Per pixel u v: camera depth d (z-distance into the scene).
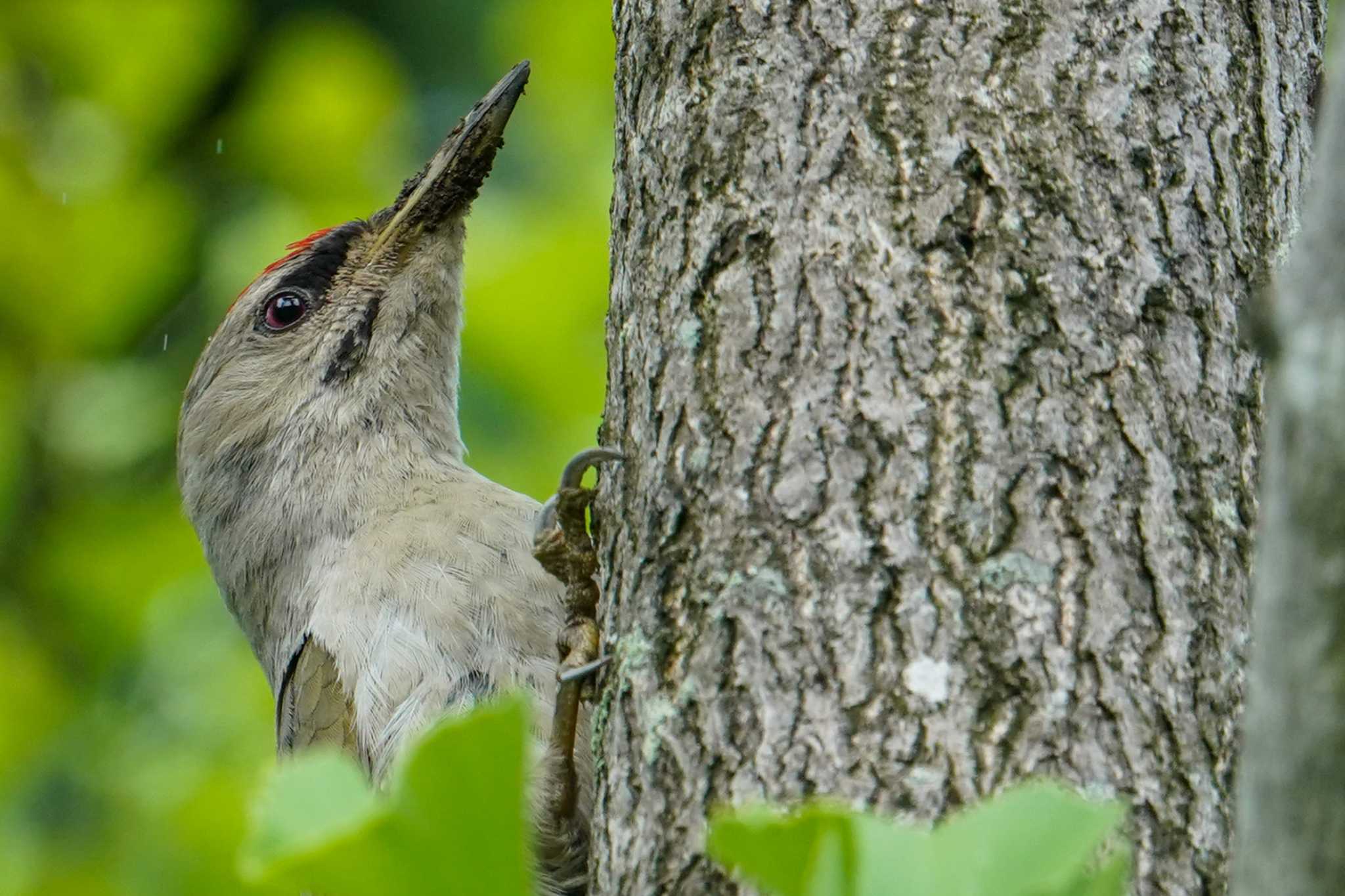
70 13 13.48
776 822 4.07
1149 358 5.84
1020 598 5.50
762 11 6.46
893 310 5.89
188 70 13.77
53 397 13.36
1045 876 3.94
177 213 13.62
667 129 6.59
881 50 6.24
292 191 14.07
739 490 5.90
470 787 4.40
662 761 5.76
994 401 5.73
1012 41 6.19
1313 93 6.88
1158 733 5.38
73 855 12.51
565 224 12.71
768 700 5.57
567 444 12.72
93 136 13.61
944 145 6.07
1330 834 3.18
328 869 4.44
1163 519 5.65
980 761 5.29
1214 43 6.36
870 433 5.77
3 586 13.22
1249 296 6.07
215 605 13.39
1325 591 3.19
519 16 14.11
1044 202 5.98
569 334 12.74
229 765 12.71
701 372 6.14
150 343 13.79
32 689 12.84
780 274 6.08
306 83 14.16
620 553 6.43
